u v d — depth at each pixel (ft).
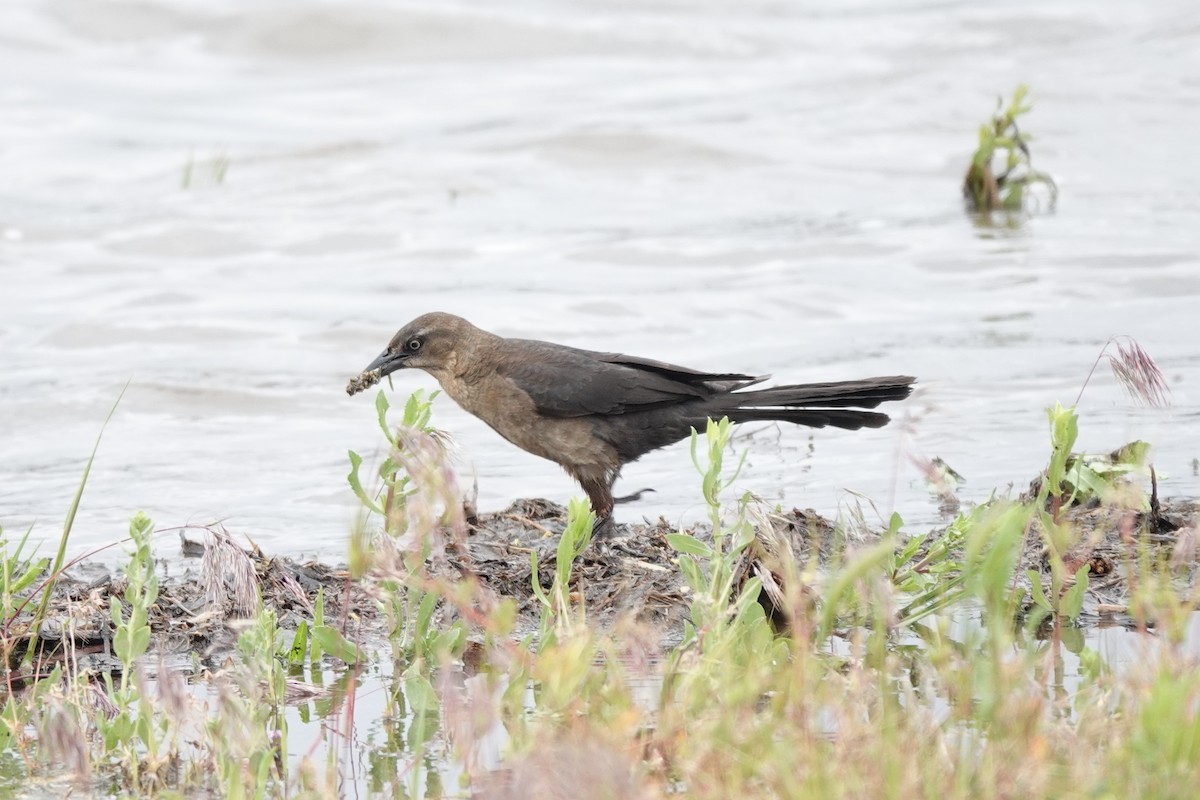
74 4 115.24
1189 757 18.40
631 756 20.62
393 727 24.94
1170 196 71.00
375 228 72.69
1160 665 21.04
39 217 76.07
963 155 81.00
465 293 62.08
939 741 19.67
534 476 43.37
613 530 36.32
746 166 82.12
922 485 39.55
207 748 23.17
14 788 22.75
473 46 111.75
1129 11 110.42
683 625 29.32
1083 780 18.66
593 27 112.47
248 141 91.81
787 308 58.90
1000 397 47.37
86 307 61.57
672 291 61.57
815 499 38.70
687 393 35.83
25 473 43.70
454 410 50.31
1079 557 30.78
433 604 26.91
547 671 22.06
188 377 52.49
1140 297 57.26
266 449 45.80
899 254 64.95
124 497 41.16
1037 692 22.70
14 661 28.48
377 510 27.04
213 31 113.60
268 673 25.27
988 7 115.85
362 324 58.23
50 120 97.96
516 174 81.97
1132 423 43.55
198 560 34.86
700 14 118.11
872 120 88.79
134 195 80.79
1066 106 87.76
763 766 19.30
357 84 105.81
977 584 22.88
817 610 28.22
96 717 24.32
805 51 109.19
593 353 37.06
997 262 62.80
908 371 50.29
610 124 90.27
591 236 70.38
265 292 63.67
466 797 21.72
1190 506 34.32
